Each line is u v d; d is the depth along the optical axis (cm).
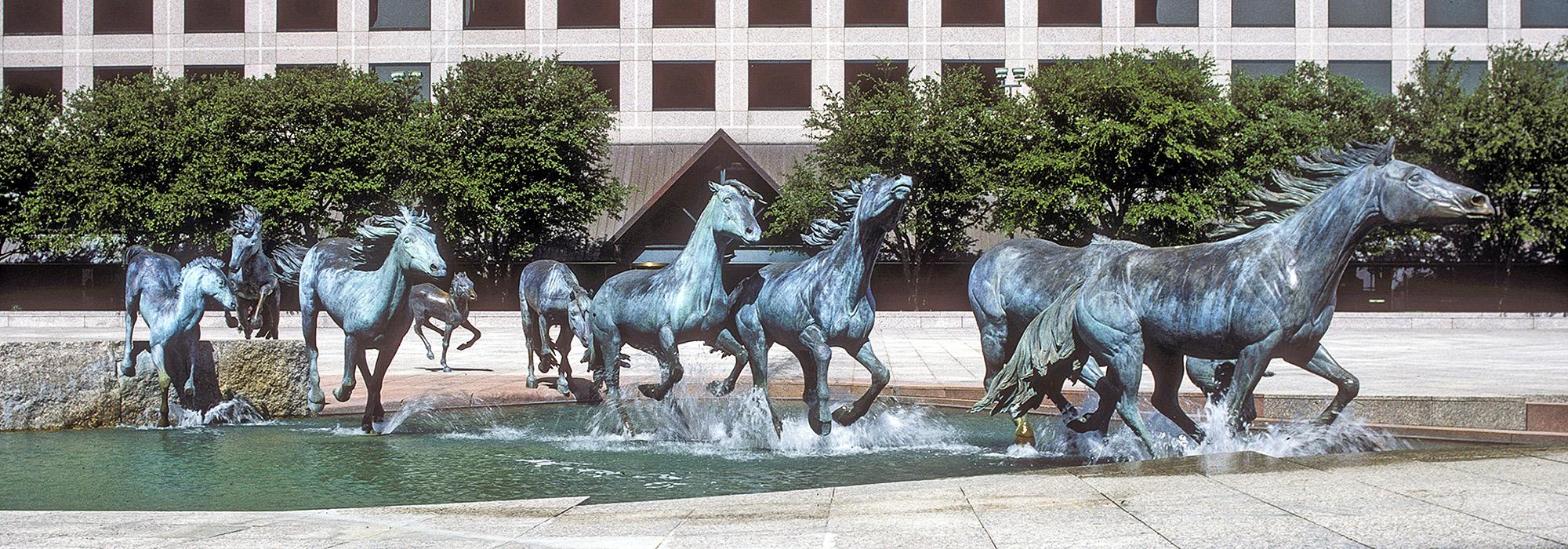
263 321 1645
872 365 1111
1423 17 5341
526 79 4581
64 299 5144
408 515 674
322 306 1309
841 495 714
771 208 4566
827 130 5175
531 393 1570
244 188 4356
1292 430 1016
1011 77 5359
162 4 5434
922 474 988
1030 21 5378
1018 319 1097
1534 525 569
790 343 1134
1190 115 4028
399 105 4662
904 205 1061
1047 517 620
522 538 604
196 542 602
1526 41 5319
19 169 4569
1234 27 5356
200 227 4447
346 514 680
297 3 5447
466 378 1717
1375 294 5084
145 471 1016
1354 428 1029
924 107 4516
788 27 5434
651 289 1208
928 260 4794
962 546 555
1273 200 951
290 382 1438
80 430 1318
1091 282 986
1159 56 4475
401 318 1258
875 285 5128
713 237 1173
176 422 1362
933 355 2452
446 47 5434
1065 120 4297
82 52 5447
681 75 5434
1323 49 5350
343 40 5438
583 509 689
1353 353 2408
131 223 4441
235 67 5441
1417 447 1059
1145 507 641
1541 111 4356
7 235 4641
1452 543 536
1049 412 1402
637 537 599
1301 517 602
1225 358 954
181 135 4378
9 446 1178
